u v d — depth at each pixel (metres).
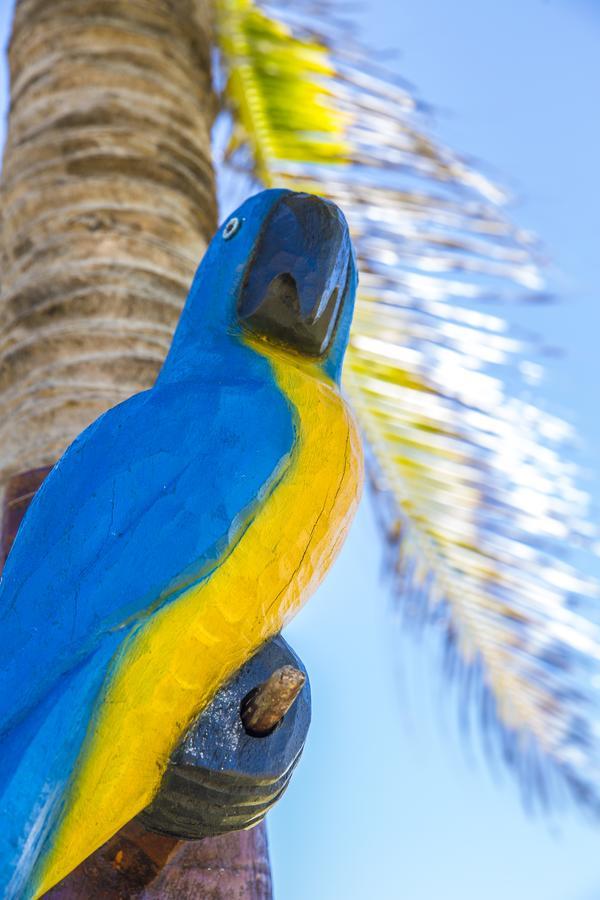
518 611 7.75
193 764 3.31
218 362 3.84
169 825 3.40
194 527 3.39
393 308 7.59
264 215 4.09
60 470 3.63
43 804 3.13
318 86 7.97
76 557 3.40
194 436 3.52
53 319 5.81
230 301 4.01
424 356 7.61
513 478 7.66
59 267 5.97
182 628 3.33
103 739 3.23
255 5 8.02
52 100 6.70
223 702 3.38
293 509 3.50
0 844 3.07
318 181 7.83
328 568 3.66
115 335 5.77
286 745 3.45
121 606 3.32
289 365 3.81
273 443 3.53
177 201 6.45
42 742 3.17
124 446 3.54
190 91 7.02
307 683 3.59
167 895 3.72
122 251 6.05
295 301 3.93
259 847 3.97
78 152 6.44
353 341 7.57
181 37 7.17
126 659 3.28
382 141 7.87
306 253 3.96
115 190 6.30
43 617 3.35
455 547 7.74
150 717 3.29
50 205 6.22
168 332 5.90
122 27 6.98
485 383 7.61
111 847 3.50
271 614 3.45
